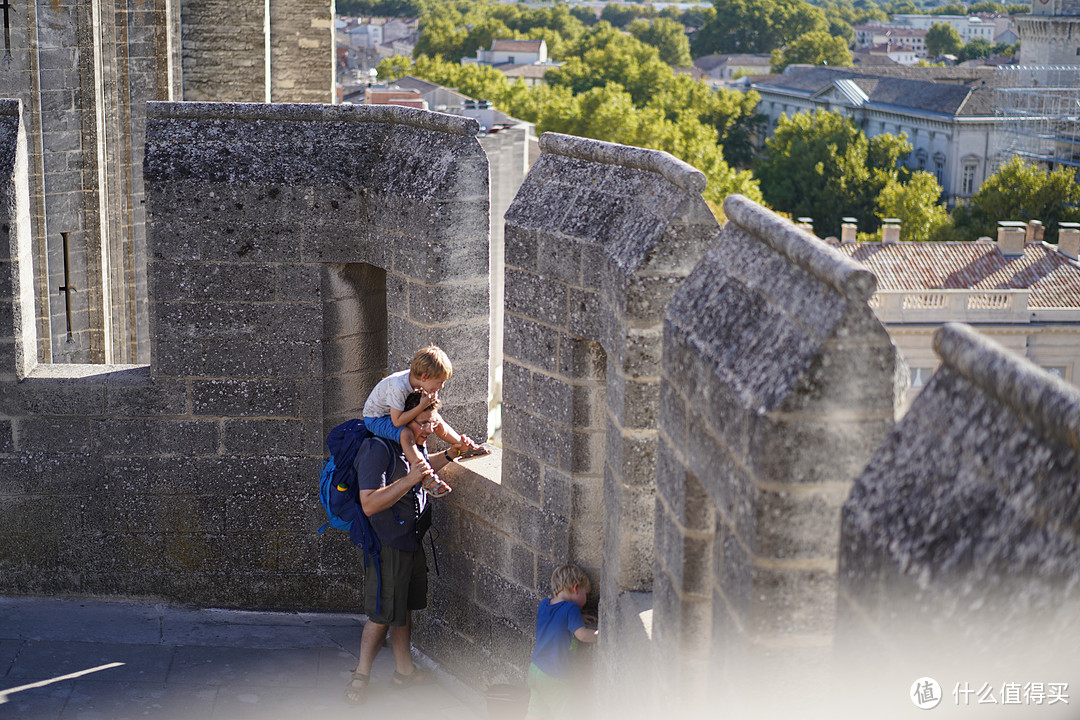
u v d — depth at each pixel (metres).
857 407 2.99
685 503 3.83
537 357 5.54
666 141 93.56
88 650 6.29
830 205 106.94
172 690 5.99
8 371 6.57
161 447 6.66
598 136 95.56
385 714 5.94
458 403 6.19
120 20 14.88
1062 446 2.08
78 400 6.61
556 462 5.49
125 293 15.58
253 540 6.78
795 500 3.03
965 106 117.75
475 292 6.05
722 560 3.38
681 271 4.59
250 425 6.64
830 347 2.96
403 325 6.18
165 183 6.35
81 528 6.74
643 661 4.45
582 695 5.41
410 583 6.03
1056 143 105.69
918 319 47.19
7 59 13.38
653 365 4.66
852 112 134.75
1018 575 2.10
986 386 2.34
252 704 5.92
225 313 6.51
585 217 5.20
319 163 6.35
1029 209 84.75
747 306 3.50
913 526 2.40
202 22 16.55
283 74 18.16
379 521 5.85
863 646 2.56
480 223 5.99
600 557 5.48
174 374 6.58
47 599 6.79
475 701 6.14
